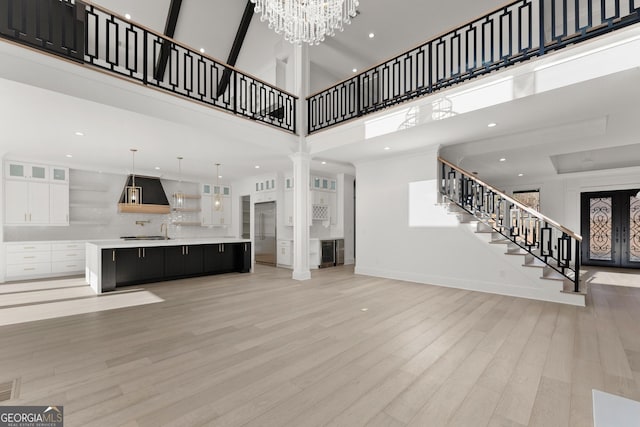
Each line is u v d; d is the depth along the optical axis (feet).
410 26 20.48
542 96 11.31
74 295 16.08
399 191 20.85
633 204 26.13
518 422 5.75
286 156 21.72
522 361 8.30
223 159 22.66
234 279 20.84
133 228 27.86
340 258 28.48
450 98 13.41
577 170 28.27
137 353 8.80
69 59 10.82
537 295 15.19
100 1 18.98
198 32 22.71
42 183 22.09
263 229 29.73
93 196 25.71
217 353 8.80
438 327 11.03
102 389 6.87
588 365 8.07
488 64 12.85
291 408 6.18
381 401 6.44
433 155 18.94
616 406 4.19
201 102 14.96
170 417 5.86
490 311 13.08
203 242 21.85
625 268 26.20
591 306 13.93
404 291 17.01
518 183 31.91
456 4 18.39
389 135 16.29
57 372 7.66
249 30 23.40
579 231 28.50
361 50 23.22
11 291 17.06
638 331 10.62
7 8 10.77
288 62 23.25
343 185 29.27
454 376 7.49
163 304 14.25
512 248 17.97
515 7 18.47
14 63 9.81
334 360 8.36
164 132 15.83
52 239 23.66
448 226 18.42
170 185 30.53
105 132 15.94
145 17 20.80
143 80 12.89
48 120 14.11
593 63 9.99
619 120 13.99
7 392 6.77
